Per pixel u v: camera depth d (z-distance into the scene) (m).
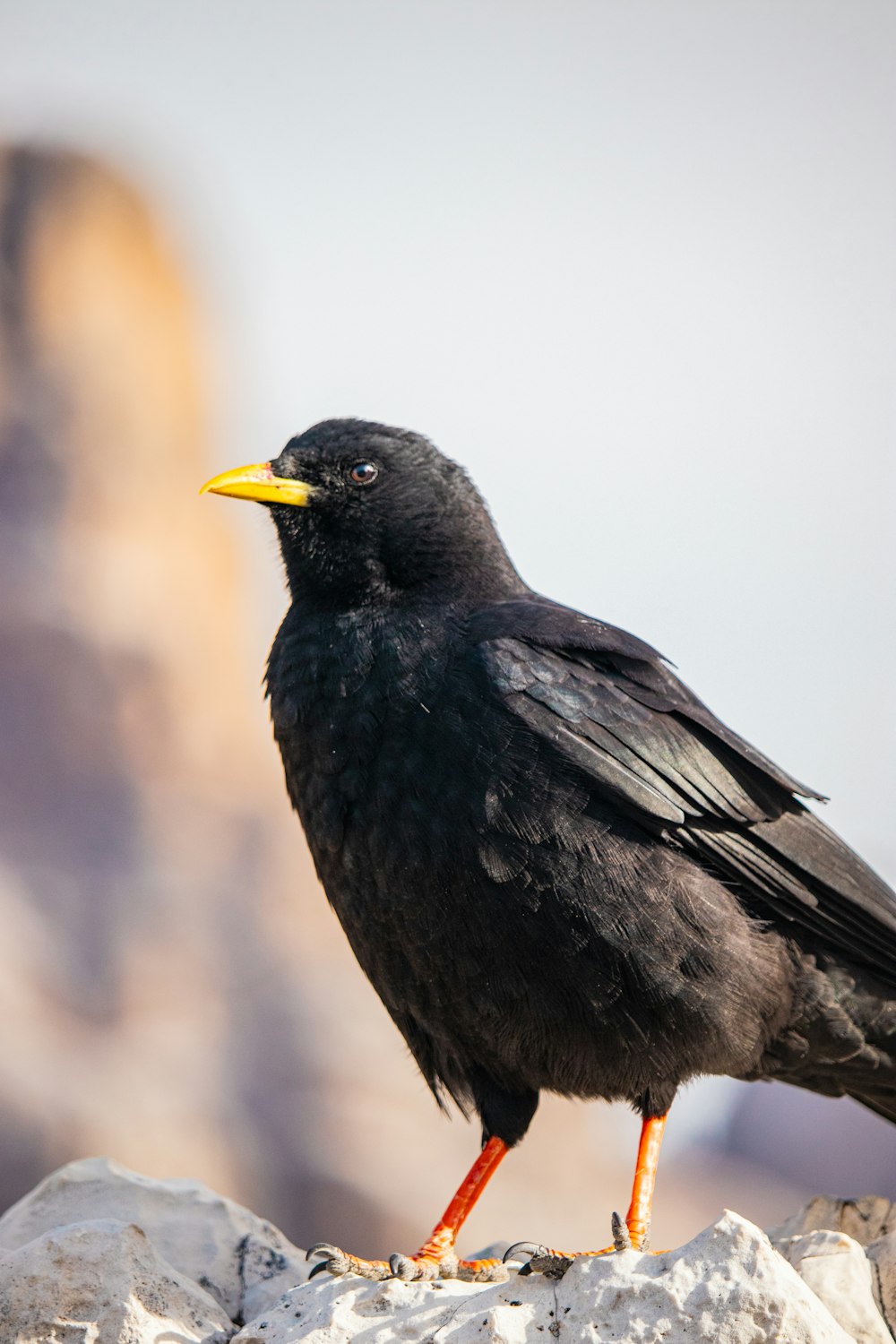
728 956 10.15
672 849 10.34
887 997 11.11
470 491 11.59
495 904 9.86
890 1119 12.38
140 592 35.44
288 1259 10.27
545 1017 10.06
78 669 33.69
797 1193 29.55
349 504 11.11
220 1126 28.56
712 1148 31.36
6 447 35.28
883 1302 8.87
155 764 34.22
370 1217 27.81
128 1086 28.39
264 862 34.41
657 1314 7.88
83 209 38.47
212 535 37.91
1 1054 27.45
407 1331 8.32
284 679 10.82
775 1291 7.78
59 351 36.72
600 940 9.89
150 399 37.75
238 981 31.58
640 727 10.41
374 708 10.23
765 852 10.73
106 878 31.83
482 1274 9.60
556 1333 8.05
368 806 10.11
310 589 11.18
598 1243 28.66
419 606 10.89
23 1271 8.73
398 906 10.09
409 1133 29.69
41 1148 26.61
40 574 34.19
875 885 11.20
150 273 39.41
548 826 9.89
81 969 30.12
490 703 10.09
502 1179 29.05
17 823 31.80
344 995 32.69
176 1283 9.06
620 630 11.22
